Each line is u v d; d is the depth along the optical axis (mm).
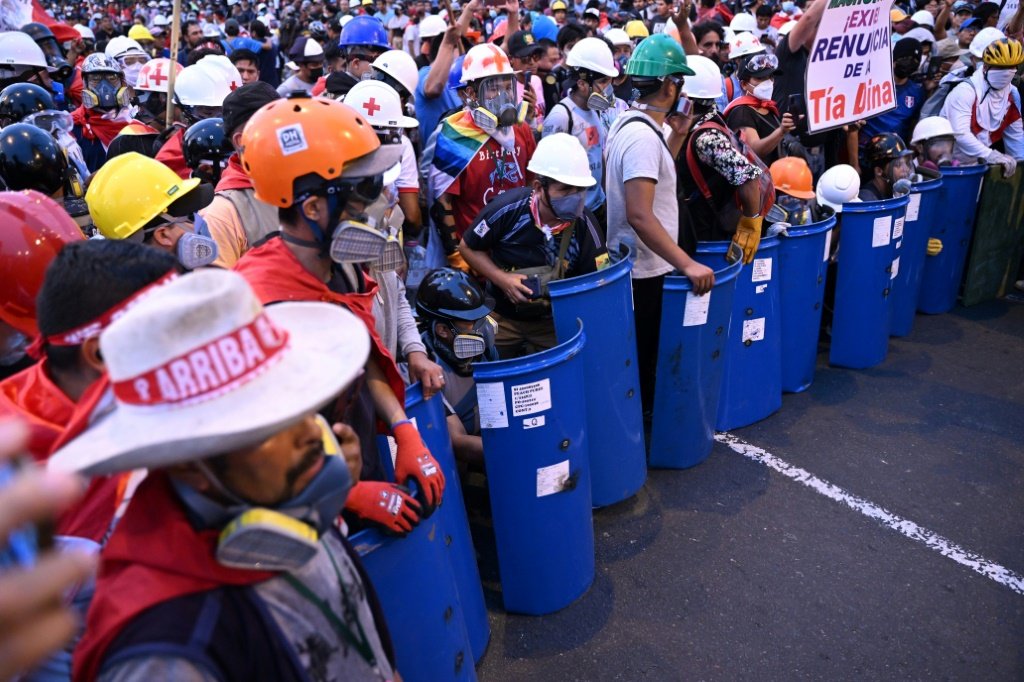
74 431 1152
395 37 12875
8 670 697
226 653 1062
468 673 2525
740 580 3330
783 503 3840
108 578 1095
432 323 3129
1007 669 2857
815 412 4723
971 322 6066
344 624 1271
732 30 9883
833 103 5211
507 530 3000
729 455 4262
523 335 3686
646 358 4156
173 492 1141
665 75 3650
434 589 2283
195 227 2613
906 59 6629
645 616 3148
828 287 5613
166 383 1012
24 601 702
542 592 3109
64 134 4078
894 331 5809
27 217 1882
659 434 4012
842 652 2949
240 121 2758
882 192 5488
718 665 2904
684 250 4098
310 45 7398
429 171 4738
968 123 6090
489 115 4477
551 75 7551
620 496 3613
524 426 2812
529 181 4848
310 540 1121
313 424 1229
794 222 4715
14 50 5180
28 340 1906
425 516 2135
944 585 3281
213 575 1093
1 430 738
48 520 859
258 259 1968
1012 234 6363
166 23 16922
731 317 4184
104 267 1349
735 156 3836
